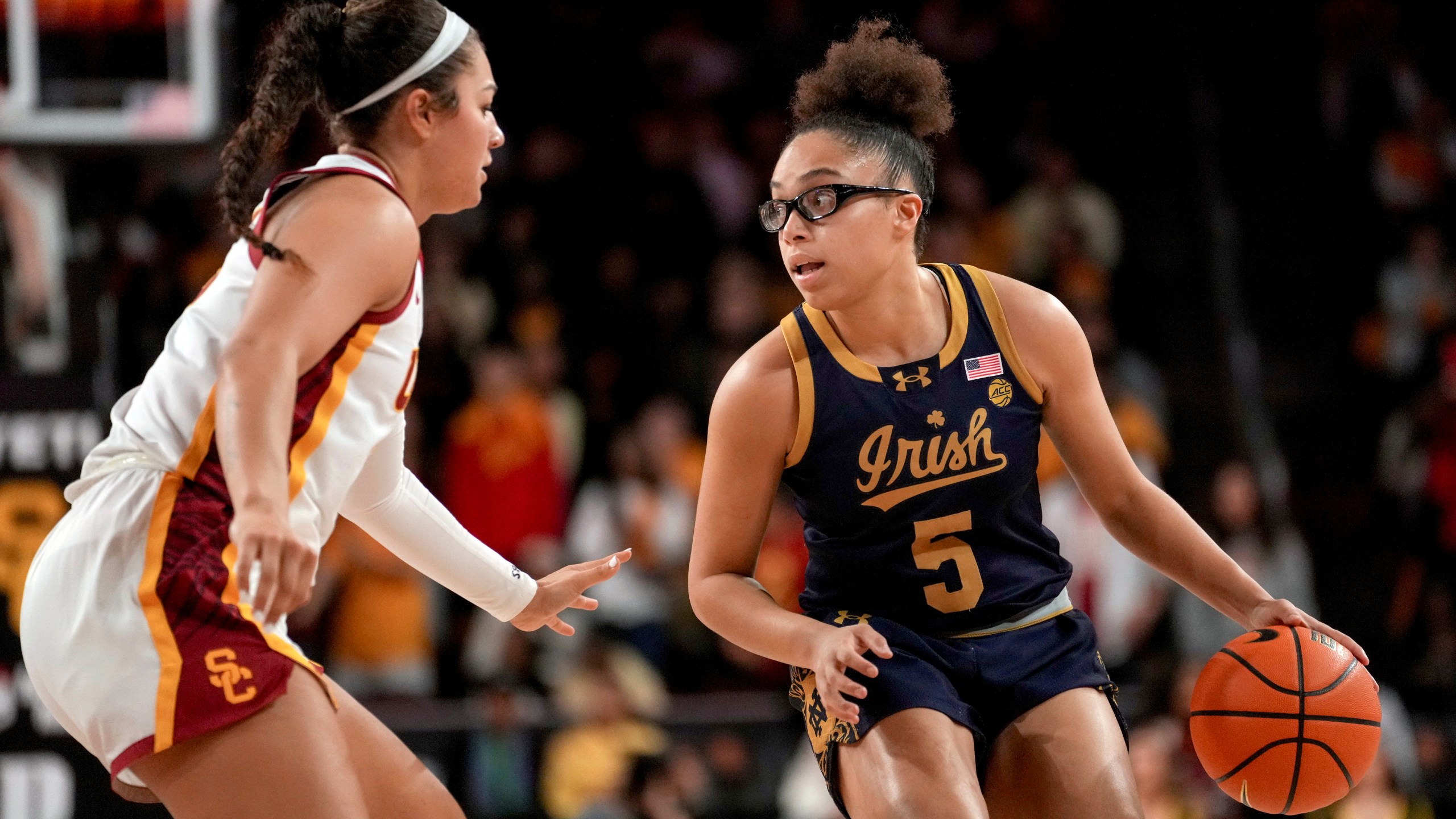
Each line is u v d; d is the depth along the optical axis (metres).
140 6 11.91
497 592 7.62
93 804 12.17
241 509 5.39
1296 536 23.80
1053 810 6.93
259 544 5.34
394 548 7.48
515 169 28.20
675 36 30.11
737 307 24.97
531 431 21.69
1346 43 31.70
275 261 5.83
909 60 7.31
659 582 20.50
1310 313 30.03
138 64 11.92
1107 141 30.80
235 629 5.86
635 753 18.42
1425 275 28.22
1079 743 7.03
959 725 6.95
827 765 7.14
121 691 5.75
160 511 5.95
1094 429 7.49
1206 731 7.41
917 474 7.17
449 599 21.47
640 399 24.64
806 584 7.82
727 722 18.92
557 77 29.69
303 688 5.95
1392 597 25.44
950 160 28.39
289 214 6.12
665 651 20.19
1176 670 18.88
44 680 6.01
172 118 11.94
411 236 6.20
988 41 31.02
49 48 11.80
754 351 7.34
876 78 7.25
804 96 7.42
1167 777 17.36
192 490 6.02
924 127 7.36
